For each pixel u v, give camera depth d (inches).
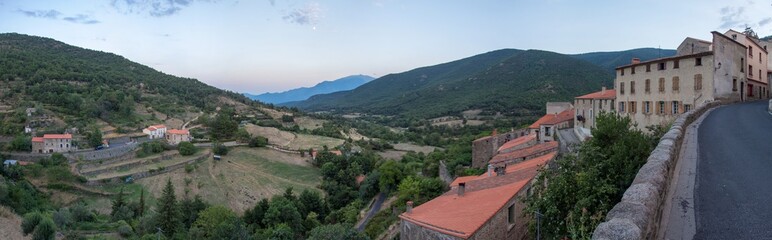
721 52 1632.6
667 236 327.9
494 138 2571.4
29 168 3535.9
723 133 807.1
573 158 697.6
